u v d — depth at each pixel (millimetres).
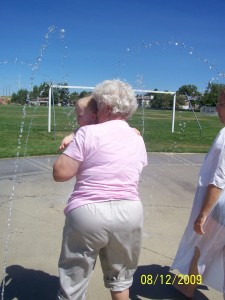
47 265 3371
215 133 18297
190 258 2840
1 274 3178
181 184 6570
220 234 2586
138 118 30234
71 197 2205
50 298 2881
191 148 11453
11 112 35531
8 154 8711
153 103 41562
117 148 2182
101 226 2115
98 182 2152
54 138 13039
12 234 4027
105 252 2285
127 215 2156
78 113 2396
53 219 4551
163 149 10766
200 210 2512
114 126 2227
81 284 2262
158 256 3637
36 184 6121
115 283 2359
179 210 5129
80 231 2133
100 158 2154
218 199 2533
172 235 4195
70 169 2168
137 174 2264
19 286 3018
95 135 2168
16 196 5414
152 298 2916
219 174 2385
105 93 2250
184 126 23125
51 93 15703
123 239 2195
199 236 2664
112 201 2143
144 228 4355
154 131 18516
